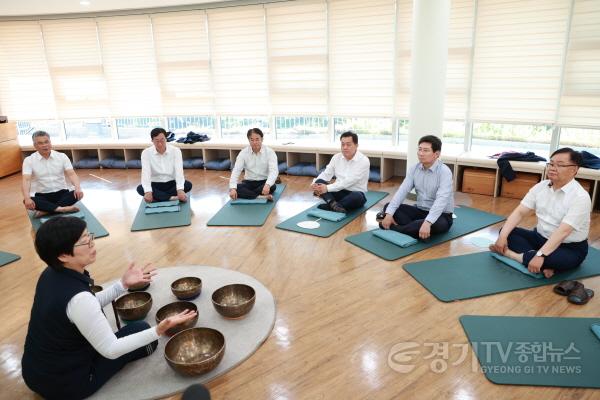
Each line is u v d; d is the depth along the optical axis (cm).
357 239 335
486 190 461
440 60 403
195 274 284
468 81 495
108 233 365
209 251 324
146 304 226
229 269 291
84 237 155
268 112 625
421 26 398
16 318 239
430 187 336
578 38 428
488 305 236
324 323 225
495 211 404
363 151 536
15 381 188
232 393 177
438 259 294
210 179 572
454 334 212
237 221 386
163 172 446
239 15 592
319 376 185
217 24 605
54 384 163
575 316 223
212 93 641
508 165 435
